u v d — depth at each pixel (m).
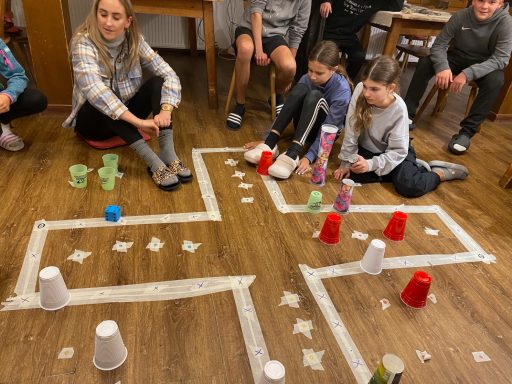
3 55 1.69
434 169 2.01
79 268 1.26
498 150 2.48
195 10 2.30
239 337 1.10
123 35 1.68
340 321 1.19
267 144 1.96
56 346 1.02
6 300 1.13
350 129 1.86
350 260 1.43
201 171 1.87
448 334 1.19
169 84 1.80
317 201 1.63
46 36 2.04
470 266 1.47
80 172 1.61
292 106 1.98
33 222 1.43
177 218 1.54
